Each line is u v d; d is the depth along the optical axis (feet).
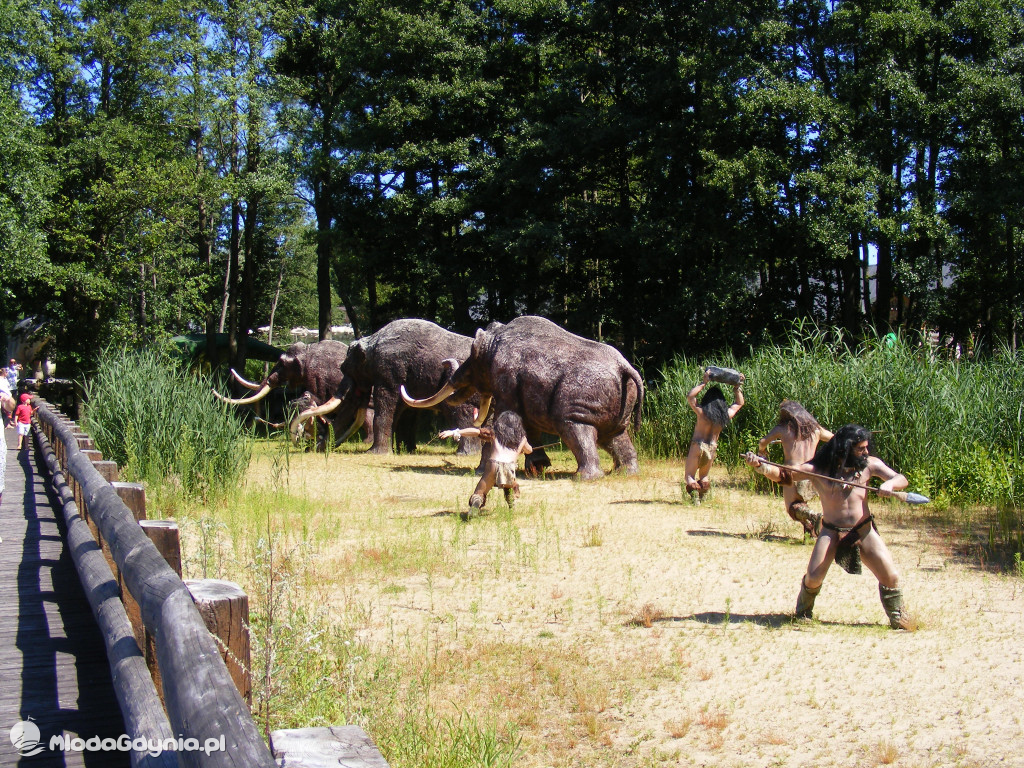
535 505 40.65
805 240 73.97
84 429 44.14
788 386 49.47
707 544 31.96
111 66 95.14
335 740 8.70
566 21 88.48
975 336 81.30
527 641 21.49
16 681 16.12
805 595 22.95
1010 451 41.88
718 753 15.62
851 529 22.35
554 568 28.63
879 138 69.92
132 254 92.17
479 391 55.88
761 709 17.47
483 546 31.89
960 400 43.47
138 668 11.89
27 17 86.28
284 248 144.77
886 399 43.75
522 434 38.34
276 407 103.45
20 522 32.35
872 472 22.67
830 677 19.02
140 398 43.78
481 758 15.16
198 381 46.88
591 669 19.62
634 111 83.05
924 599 25.02
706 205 74.84
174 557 16.05
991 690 18.21
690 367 62.90
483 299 115.75
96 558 18.07
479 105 90.12
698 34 80.84
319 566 28.58
